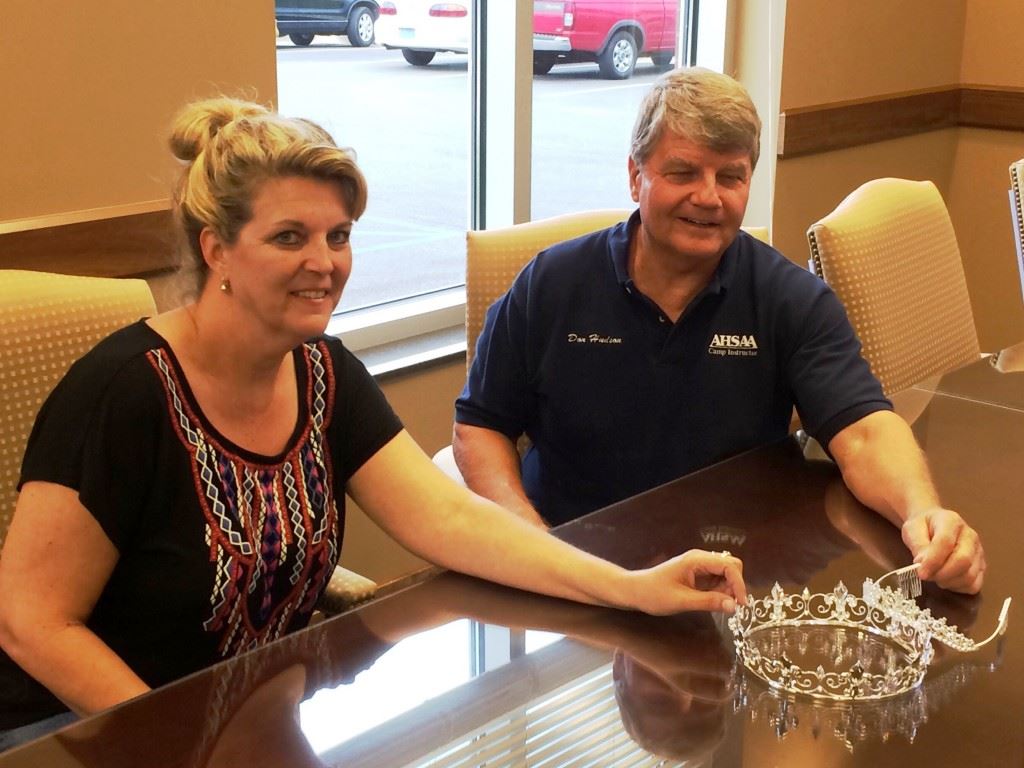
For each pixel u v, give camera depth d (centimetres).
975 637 112
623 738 95
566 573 122
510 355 188
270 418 135
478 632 114
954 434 165
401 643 111
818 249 209
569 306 184
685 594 116
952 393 182
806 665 107
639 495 147
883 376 212
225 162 121
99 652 121
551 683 104
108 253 199
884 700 101
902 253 220
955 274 233
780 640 112
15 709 135
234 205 121
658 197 169
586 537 134
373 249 288
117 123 197
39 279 157
